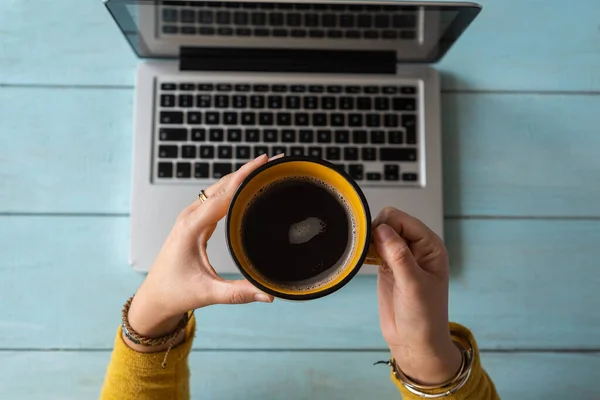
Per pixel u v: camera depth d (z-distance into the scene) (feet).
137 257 2.32
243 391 2.42
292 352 2.44
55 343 2.40
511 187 2.54
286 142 2.41
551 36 2.63
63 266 2.43
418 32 2.30
